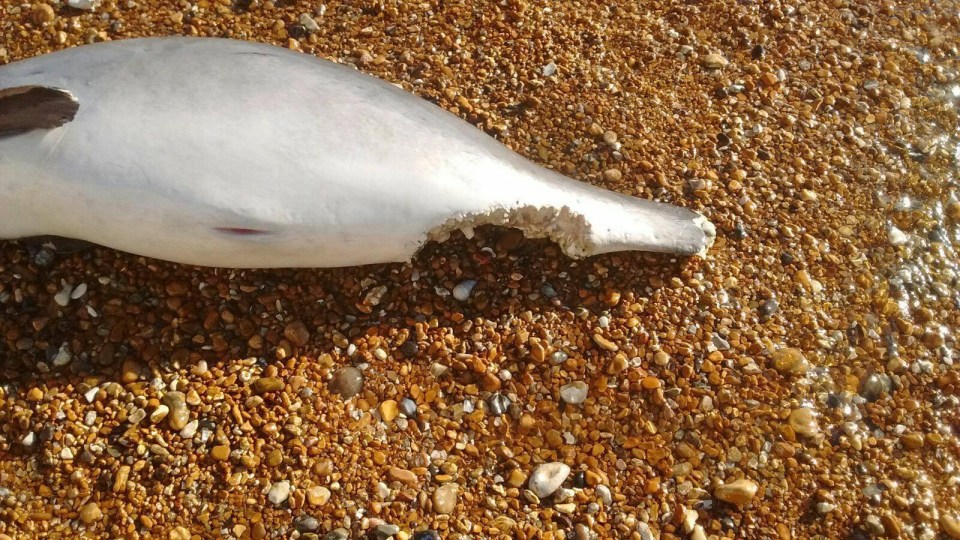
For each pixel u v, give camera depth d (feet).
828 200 4.15
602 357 3.73
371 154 3.45
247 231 3.43
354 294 3.75
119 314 3.63
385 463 3.50
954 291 4.02
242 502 3.39
